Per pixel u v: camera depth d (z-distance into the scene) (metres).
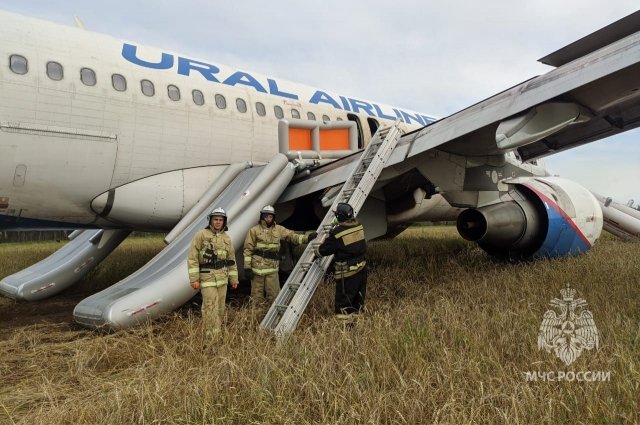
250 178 6.14
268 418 2.48
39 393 3.08
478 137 5.70
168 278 4.71
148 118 5.93
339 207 4.30
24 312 6.21
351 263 4.25
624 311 4.10
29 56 5.16
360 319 3.97
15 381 3.40
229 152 6.70
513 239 6.80
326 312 4.94
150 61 6.23
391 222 7.98
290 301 4.45
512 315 3.96
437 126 5.45
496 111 4.82
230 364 2.89
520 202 6.93
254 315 4.38
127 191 5.87
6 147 4.95
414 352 3.15
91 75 5.55
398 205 7.69
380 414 2.44
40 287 6.76
